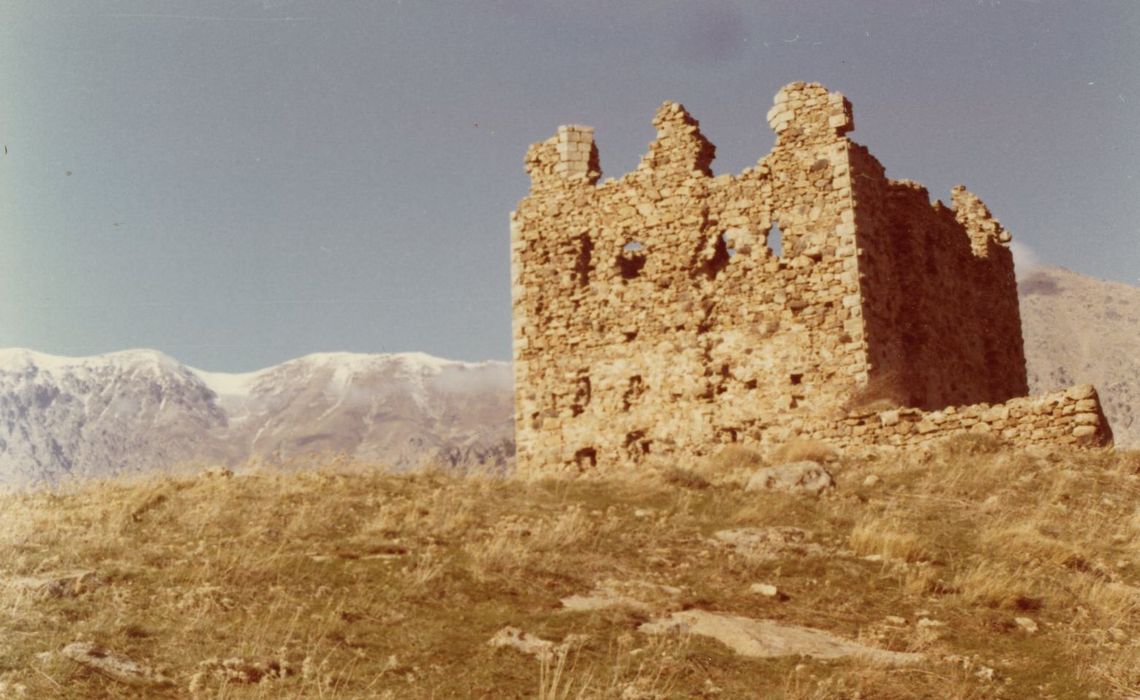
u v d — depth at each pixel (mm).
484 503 19875
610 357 33281
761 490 21578
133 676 10938
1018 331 39031
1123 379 150375
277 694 10734
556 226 34719
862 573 16094
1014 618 14516
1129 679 12492
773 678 12062
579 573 15414
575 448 33281
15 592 12836
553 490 22109
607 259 33812
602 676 11711
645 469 24750
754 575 15859
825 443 27953
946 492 21672
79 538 15617
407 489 20938
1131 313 169375
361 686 11102
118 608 12734
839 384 30219
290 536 16469
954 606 14836
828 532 18297
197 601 13133
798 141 31766
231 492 19266
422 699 10898
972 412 26453
